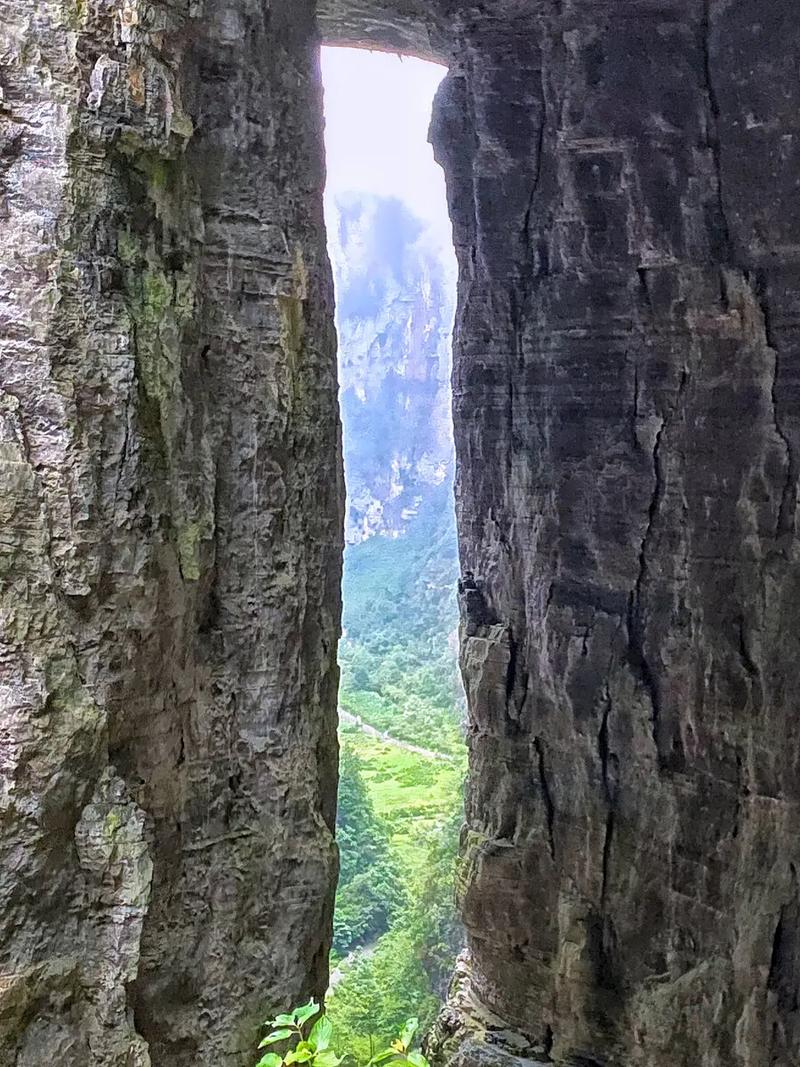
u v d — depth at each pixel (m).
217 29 4.42
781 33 8.04
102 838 3.56
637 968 9.18
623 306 9.41
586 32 9.35
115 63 3.60
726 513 8.59
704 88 8.66
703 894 8.69
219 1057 4.30
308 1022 4.65
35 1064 3.33
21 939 3.28
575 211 9.69
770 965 8.11
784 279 8.18
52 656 3.36
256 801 4.60
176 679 4.12
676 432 9.00
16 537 3.27
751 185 8.34
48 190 3.40
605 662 9.52
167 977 4.09
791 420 8.12
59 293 3.42
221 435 4.43
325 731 5.15
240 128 4.54
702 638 8.76
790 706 8.05
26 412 3.35
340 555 5.31
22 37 3.34
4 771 3.22
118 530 3.64
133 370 3.69
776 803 8.13
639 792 9.27
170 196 4.06
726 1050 8.41
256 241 4.59
